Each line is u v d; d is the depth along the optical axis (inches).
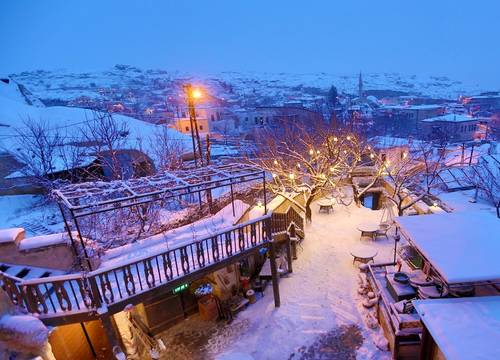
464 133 2202.3
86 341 378.6
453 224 367.2
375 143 1090.1
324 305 436.8
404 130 2576.3
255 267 520.4
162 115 2438.5
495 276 278.1
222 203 774.5
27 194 762.2
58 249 392.5
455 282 276.4
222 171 427.8
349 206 782.5
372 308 419.2
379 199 877.2
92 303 306.7
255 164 804.0
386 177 837.2
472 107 3890.3
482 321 258.1
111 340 316.5
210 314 431.8
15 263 388.2
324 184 701.9
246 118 2452.0
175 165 854.5
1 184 748.0
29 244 387.5
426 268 395.2
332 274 503.8
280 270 506.3
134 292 328.8
